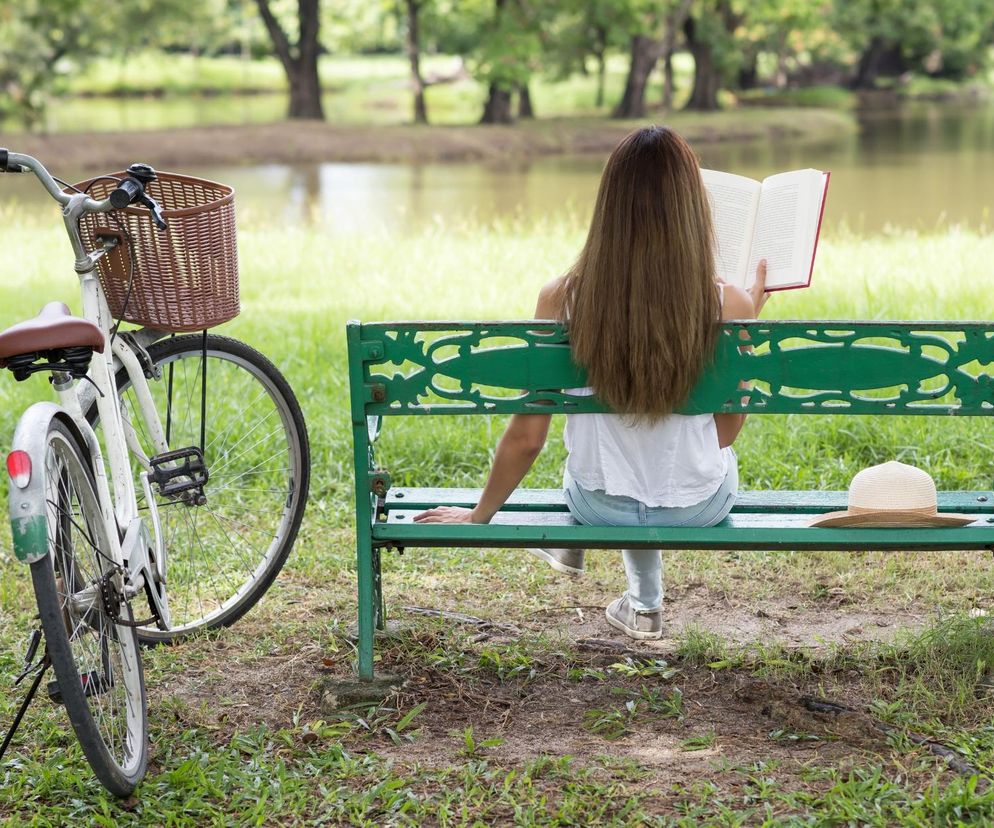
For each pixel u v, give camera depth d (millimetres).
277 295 9508
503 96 36094
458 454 5438
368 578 3254
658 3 35688
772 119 36375
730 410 3059
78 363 2863
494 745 3023
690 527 3146
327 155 30188
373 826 2689
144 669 3584
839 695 3266
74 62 38531
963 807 2652
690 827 2627
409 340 3045
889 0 48406
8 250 12234
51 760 2990
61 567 2826
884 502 3088
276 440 5344
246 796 2816
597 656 3592
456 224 16875
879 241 11984
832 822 2631
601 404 3070
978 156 26766
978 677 3234
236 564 4406
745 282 3213
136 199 3172
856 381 2992
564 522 3326
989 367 6188
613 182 2957
